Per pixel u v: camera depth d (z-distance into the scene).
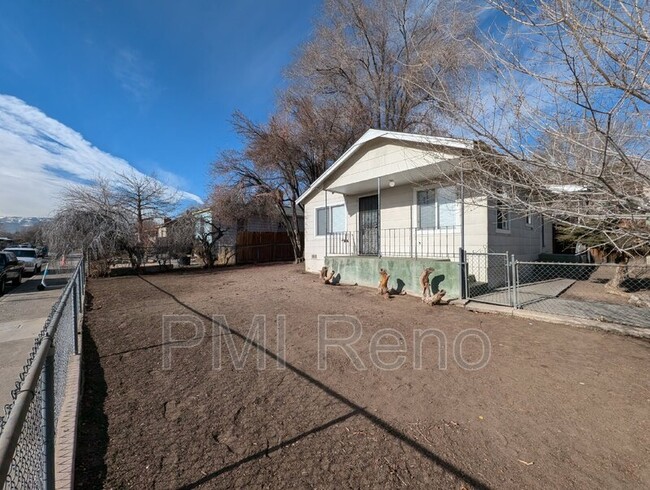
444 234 8.20
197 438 2.33
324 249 11.95
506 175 3.13
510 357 3.80
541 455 2.12
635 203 2.30
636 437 2.29
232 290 8.95
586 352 3.91
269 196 17.28
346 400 2.86
